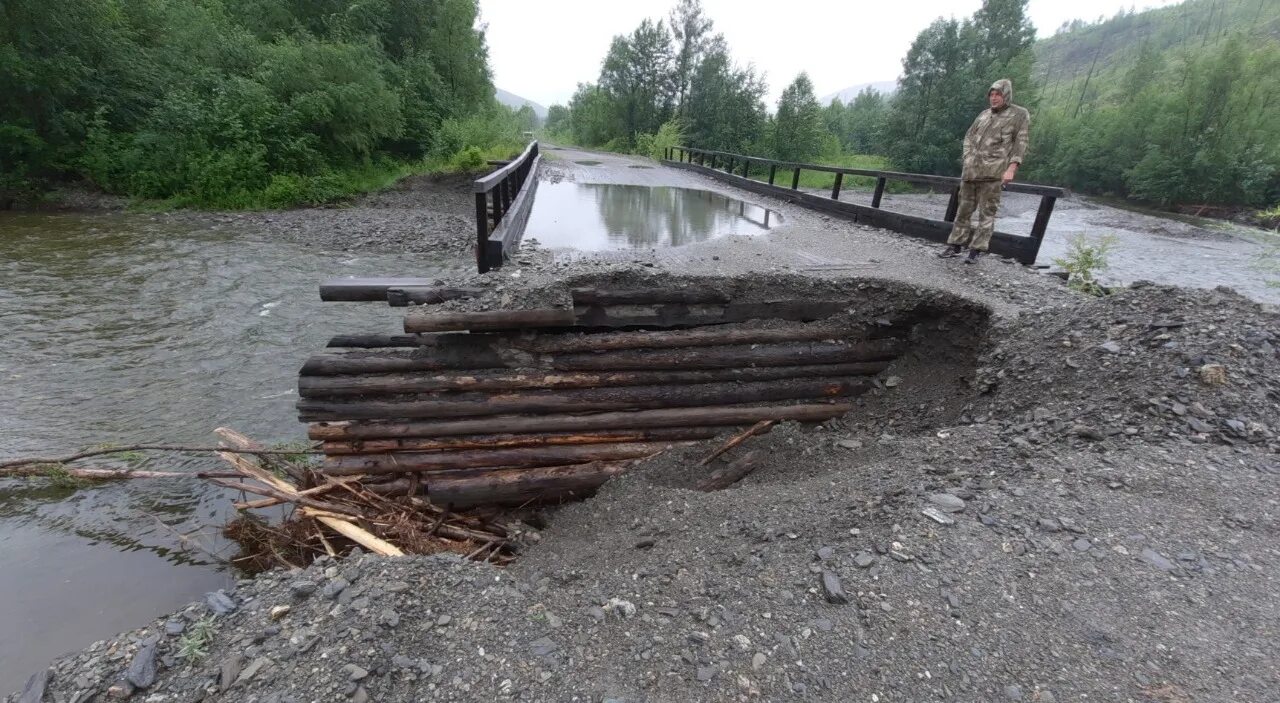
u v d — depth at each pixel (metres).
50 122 17.36
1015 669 2.12
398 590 2.45
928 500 3.00
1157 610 2.33
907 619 2.33
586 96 45.84
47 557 4.35
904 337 5.38
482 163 22.81
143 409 6.40
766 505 3.40
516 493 4.82
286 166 19.52
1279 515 2.79
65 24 17.23
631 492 4.51
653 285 4.98
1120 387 3.79
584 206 10.48
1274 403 3.50
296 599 2.49
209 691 2.10
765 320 5.23
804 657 2.20
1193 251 16.31
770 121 40.47
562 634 2.36
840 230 8.84
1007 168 6.24
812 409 5.18
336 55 21.08
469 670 2.15
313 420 4.62
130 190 17.91
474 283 4.80
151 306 9.45
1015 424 3.79
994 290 5.49
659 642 2.30
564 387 4.84
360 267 12.39
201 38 20.84
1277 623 2.25
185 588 4.12
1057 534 2.73
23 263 11.30
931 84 39.22
